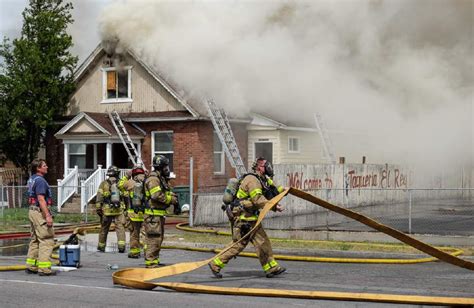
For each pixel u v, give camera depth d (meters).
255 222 10.02
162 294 8.77
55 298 8.45
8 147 25.91
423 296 8.36
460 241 14.05
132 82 25.83
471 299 8.02
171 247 14.19
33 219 10.46
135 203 12.27
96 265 11.85
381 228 9.07
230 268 11.38
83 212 23.61
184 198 22.84
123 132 25.02
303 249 13.36
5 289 9.11
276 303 8.16
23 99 25.34
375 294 8.48
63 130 25.38
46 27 25.52
